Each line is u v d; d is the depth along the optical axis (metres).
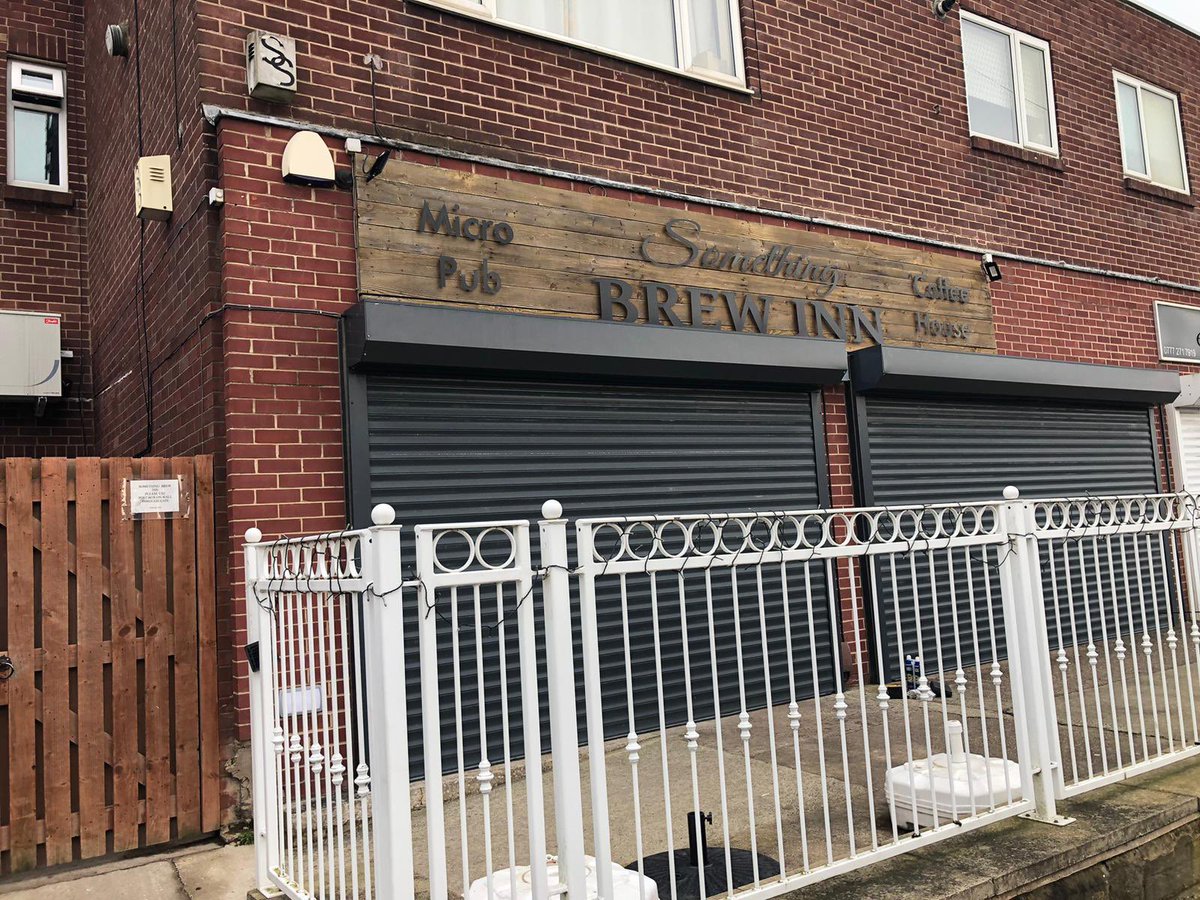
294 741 3.37
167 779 4.57
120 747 4.46
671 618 6.30
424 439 5.45
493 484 5.67
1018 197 8.95
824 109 7.59
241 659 4.70
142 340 6.45
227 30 5.14
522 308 5.80
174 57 5.55
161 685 4.59
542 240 5.95
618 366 6.00
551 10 6.42
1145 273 10.12
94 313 8.01
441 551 5.42
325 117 5.35
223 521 4.88
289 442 4.99
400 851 2.58
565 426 6.00
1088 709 6.09
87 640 4.42
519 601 2.80
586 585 2.87
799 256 7.18
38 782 4.30
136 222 6.59
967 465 8.09
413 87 5.67
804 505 7.05
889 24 8.17
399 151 5.53
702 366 6.32
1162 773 4.49
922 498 7.73
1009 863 3.44
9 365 7.29
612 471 6.16
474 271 5.65
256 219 5.04
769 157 7.20
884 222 7.84
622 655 6.04
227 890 4.03
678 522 3.06
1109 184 9.91
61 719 4.33
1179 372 10.36
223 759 4.73
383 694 2.62
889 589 7.33
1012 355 8.54
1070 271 9.29
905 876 3.36
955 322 8.11
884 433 7.60
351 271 5.30
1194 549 4.79
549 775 5.40
